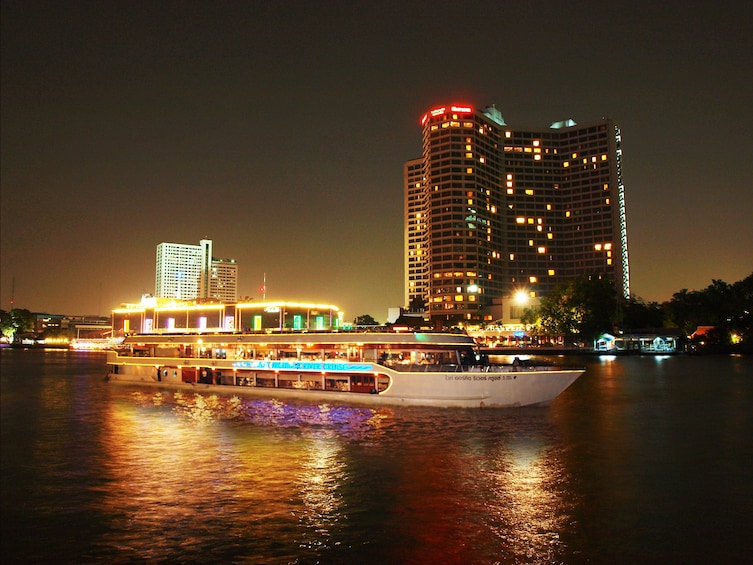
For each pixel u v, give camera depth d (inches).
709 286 6417.3
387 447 1371.8
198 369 2682.1
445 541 808.9
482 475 1121.4
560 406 2041.1
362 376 2151.8
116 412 2004.2
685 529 844.6
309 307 3326.8
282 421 1748.3
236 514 918.4
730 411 1935.3
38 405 2212.1
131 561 762.8
